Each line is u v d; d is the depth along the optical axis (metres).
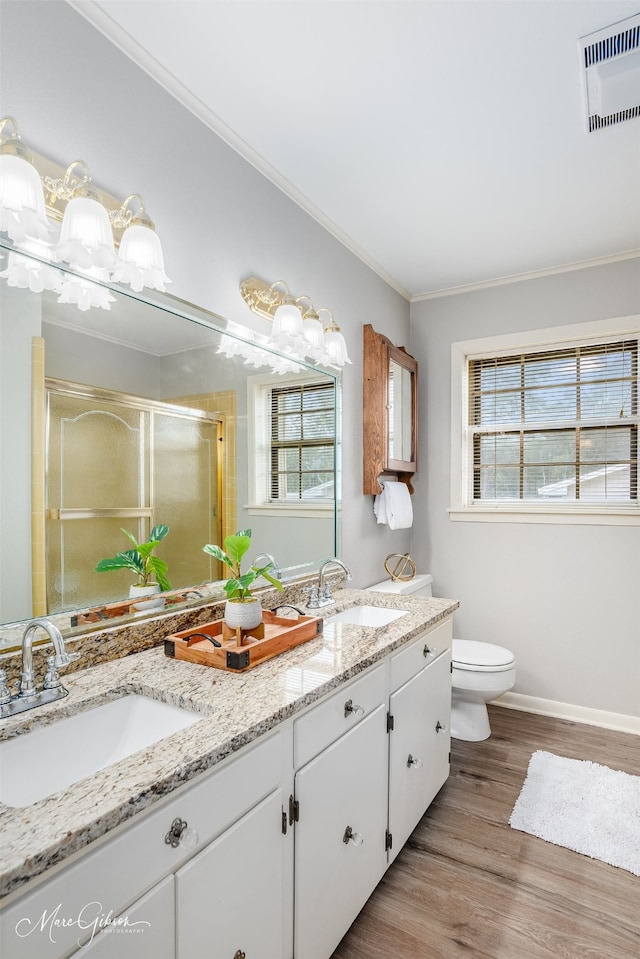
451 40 1.41
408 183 2.09
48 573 1.20
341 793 1.34
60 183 1.21
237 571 1.48
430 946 1.42
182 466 1.58
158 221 1.50
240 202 1.83
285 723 1.12
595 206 2.27
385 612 2.10
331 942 1.31
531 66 1.50
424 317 3.28
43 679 1.13
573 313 2.86
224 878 0.95
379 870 1.57
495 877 1.67
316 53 1.45
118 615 1.37
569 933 1.46
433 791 2.00
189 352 1.61
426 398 3.27
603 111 1.67
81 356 1.28
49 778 1.00
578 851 1.79
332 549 2.37
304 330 1.90
